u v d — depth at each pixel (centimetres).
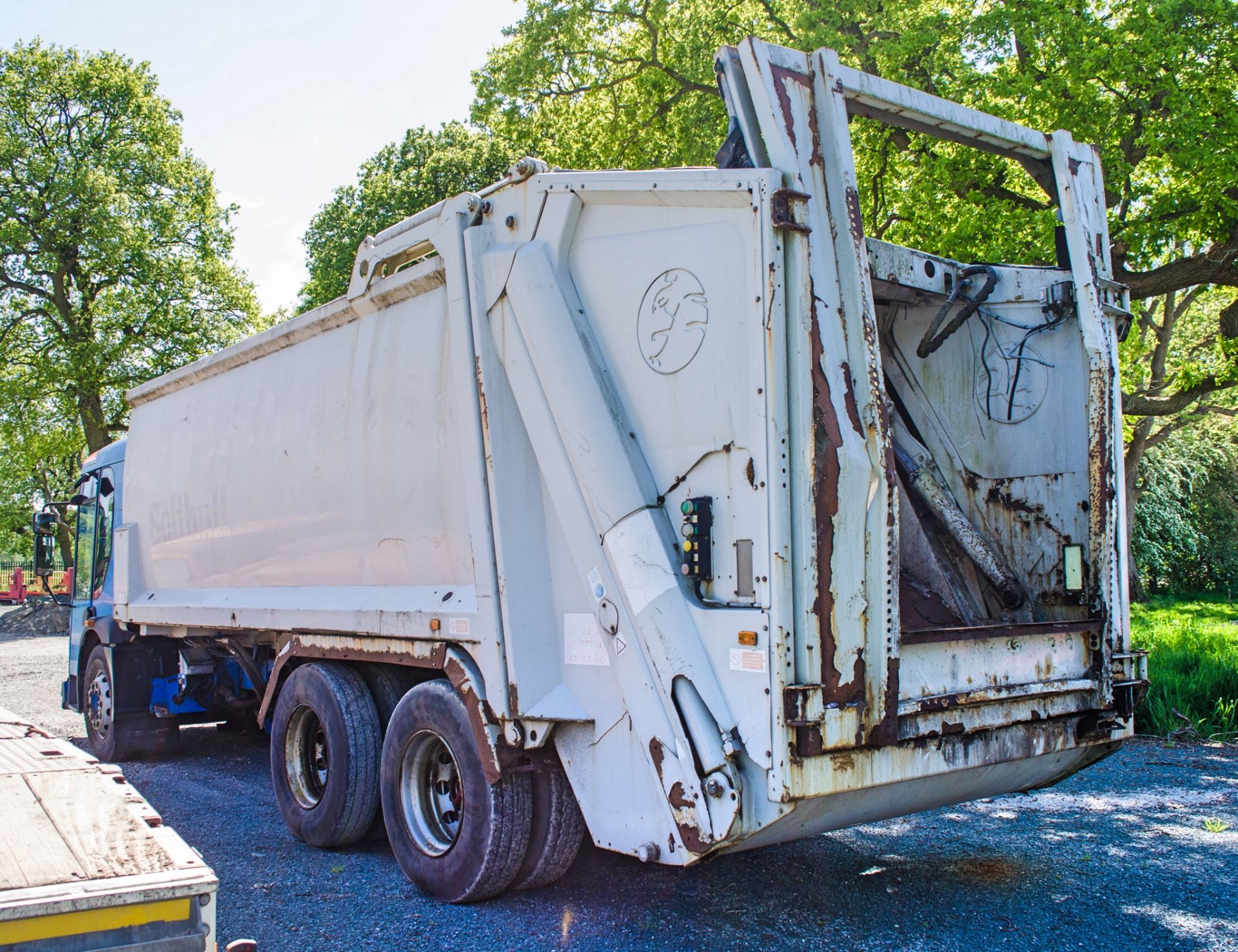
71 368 2889
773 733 329
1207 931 405
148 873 205
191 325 3173
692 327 374
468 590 451
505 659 421
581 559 409
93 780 284
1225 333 1389
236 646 740
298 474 601
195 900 203
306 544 595
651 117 1800
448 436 471
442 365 482
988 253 1125
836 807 354
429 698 464
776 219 349
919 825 573
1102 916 422
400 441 507
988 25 1199
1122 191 1167
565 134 1916
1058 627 428
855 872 484
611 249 409
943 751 378
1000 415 499
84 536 955
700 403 369
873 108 410
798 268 352
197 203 3297
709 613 354
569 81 1861
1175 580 3528
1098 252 480
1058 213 487
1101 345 462
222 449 696
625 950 388
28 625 2703
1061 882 468
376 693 540
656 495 384
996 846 529
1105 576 452
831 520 343
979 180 1141
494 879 430
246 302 3281
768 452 340
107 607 878
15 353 3067
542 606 428
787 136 362
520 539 428
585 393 407
